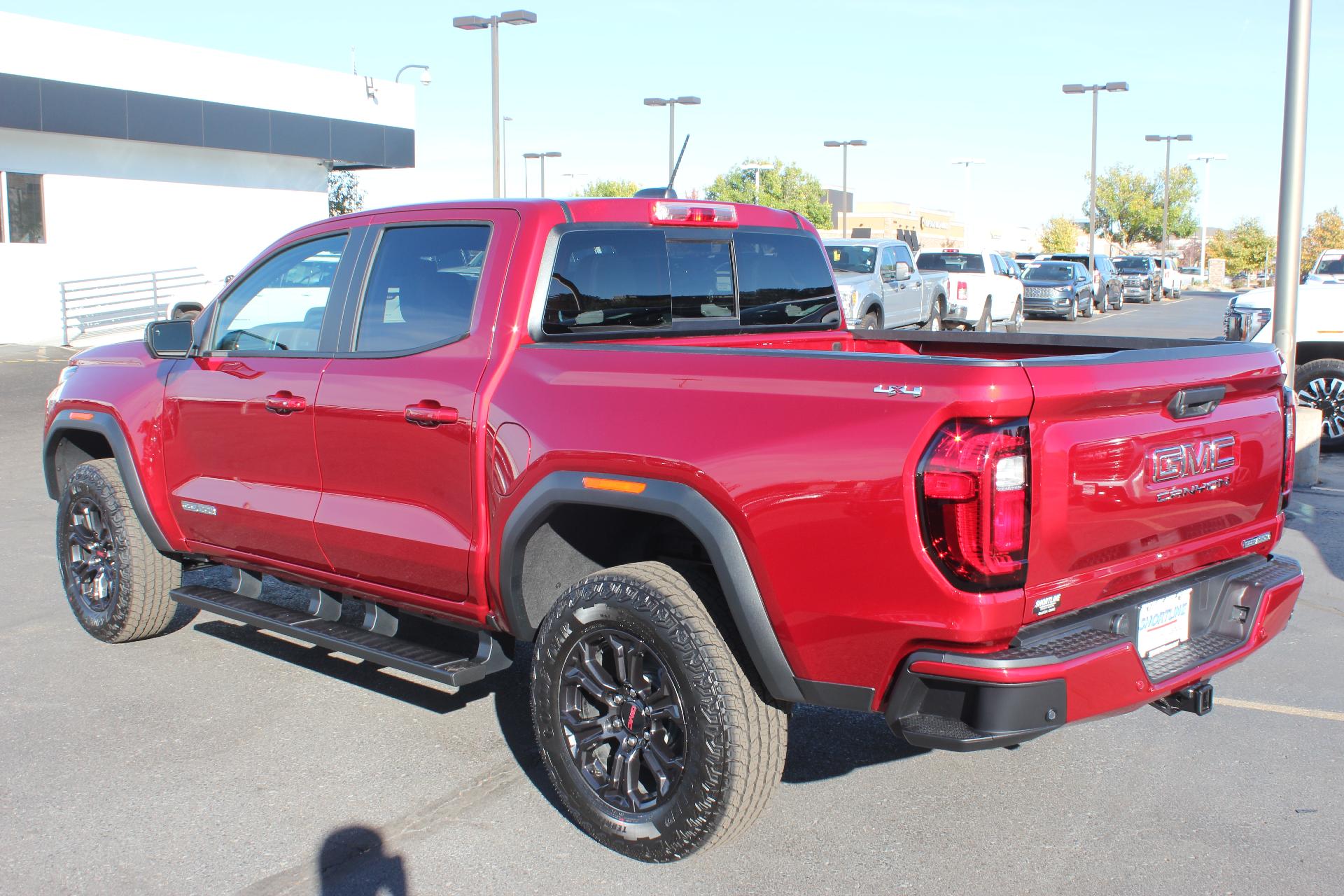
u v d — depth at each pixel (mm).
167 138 26797
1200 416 3490
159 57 26516
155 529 5395
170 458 5273
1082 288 35125
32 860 3617
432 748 4500
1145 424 3289
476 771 4301
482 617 4094
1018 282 28156
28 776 4219
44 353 22547
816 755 4473
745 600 3295
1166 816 3928
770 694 3404
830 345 5340
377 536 4312
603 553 4113
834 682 3240
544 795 4105
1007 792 4129
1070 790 4141
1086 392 3055
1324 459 10945
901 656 3105
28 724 4703
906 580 3021
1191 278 71188
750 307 4930
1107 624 3283
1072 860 3623
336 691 5129
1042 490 3014
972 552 2930
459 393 4012
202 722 4742
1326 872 3533
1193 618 3646
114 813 3936
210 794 4086
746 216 4934
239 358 4984
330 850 3697
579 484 3625
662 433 3451
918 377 3018
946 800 4062
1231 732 4668
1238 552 3840
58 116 24766
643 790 3627
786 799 4078
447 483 4074
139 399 5375
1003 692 2945
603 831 3650
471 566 4012
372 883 3496
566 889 3463
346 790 4121
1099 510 3164
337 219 4750
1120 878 3502
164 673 5355
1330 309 11203
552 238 4062
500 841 3762
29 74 24188
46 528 8414
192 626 6121
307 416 4551
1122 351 3305
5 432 13148
